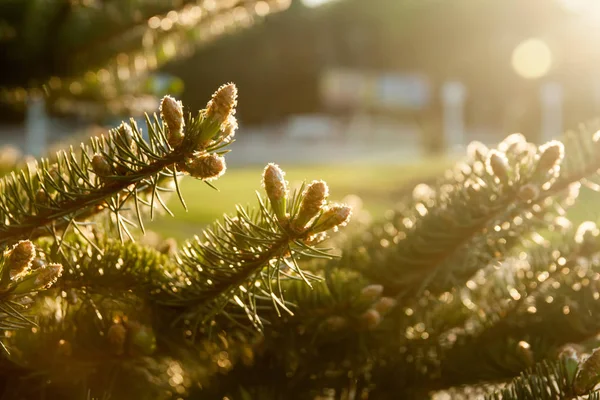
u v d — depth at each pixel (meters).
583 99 12.76
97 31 0.71
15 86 0.77
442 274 0.48
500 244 0.49
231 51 13.73
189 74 13.20
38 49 0.72
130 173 0.40
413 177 4.51
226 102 0.38
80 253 0.45
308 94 15.53
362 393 0.50
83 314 0.45
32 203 0.42
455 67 15.18
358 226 0.59
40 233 0.42
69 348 0.44
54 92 0.80
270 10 0.75
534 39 13.61
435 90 15.42
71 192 0.41
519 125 13.11
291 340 0.48
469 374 0.49
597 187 0.46
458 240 0.48
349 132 14.89
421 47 15.48
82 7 0.72
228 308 0.46
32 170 0.46
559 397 0.42
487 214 0.47
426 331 0.51
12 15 0.72
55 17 0.72
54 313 0.45
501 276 0.52
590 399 0.42
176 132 0.38
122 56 0.74
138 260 0.45
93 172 0.40
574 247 0.51
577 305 0.49
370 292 0.46
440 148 11.94
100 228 0.47
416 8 15.15
